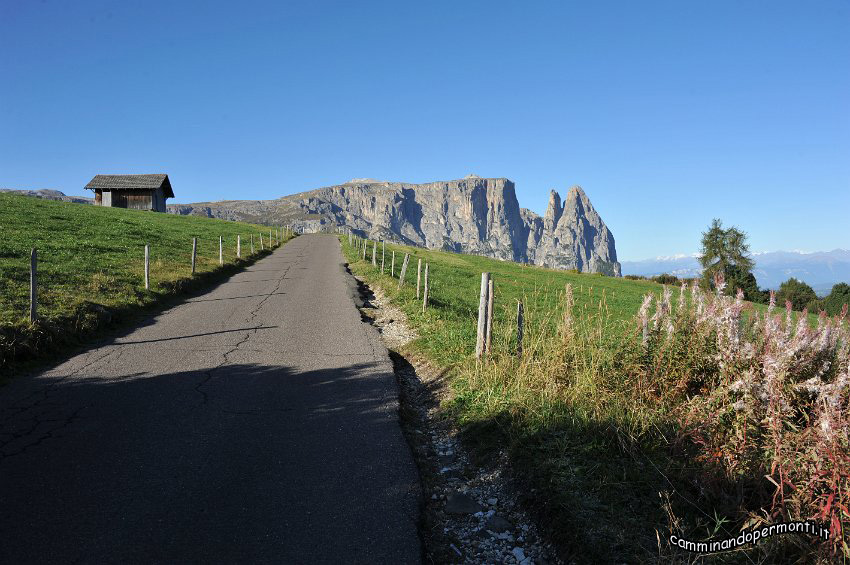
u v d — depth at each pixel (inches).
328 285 782.5
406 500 174.6
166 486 176.7
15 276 530.6
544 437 209.3
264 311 551.8
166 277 694.5
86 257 761.6
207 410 252.4
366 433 230.1
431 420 264.2
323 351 380.5
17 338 334.6
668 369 233.5
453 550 153.9
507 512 175.2
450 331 419.5
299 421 242.1
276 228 2849.4
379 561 141.1
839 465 139.4
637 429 202.5
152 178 2925.7
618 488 169.8
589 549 141.3
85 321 421.1
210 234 1611.7
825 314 216.8
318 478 187.0
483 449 218.1
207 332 441.1
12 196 1707.7
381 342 415.8
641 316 259.4
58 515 157.1
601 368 264.4
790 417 173.2
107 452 202.5
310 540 149.1
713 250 2265.0
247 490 176.1
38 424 229.9
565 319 301.6
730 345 205.8
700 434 184.4
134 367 327.6
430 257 1859.0
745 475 160.4
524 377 265.0
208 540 146.6
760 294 1622.8
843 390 174.6
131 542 144.3
